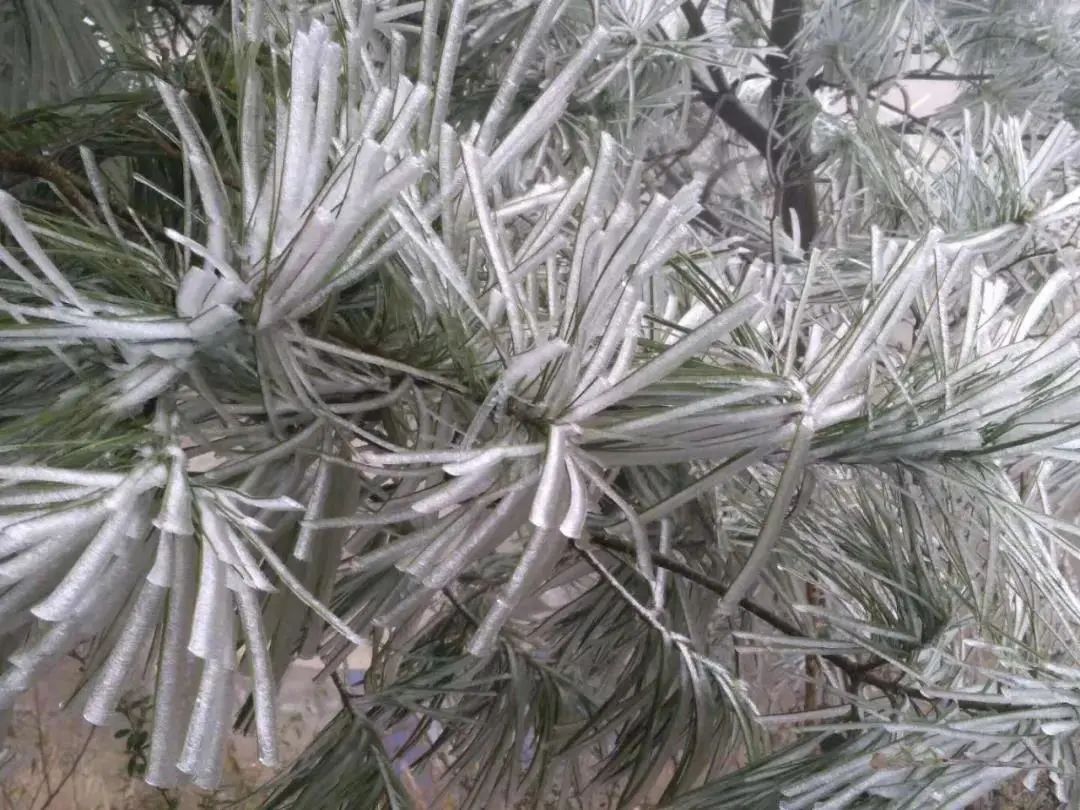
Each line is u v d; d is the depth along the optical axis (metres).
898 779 0.44
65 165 0.52
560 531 0.30
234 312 0.30
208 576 0.25
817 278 0.84
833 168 1.21
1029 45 1.17
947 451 0.42
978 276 0.46
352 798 0.59
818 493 0.61
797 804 0.45
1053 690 0.44
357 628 0.44
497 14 0.69
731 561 0.60
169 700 0.25
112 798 1.20
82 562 0.24
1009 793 0.70
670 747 0.57
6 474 0.24
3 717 0.33
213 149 0.50
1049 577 0.40
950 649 0.54
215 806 1.10
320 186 0.31
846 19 1.14
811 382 0.38
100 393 0.30
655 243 0.31
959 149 0.93
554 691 0.69
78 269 0.42
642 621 0.63
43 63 0.57
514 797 0.65
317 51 0.28
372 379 0.36
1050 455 0.41
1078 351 0.37
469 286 0.36
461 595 0.75
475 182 0.32
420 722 0.68
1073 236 0.88
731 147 1.55
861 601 0.57
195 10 0.74
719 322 0.30
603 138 0.32
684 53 0.84
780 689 0.96
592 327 0.32
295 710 1.26
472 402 0.36
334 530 0.35
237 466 0.31
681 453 0.35
